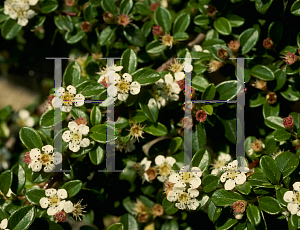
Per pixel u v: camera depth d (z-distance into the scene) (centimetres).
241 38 32
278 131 30
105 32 33
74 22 33
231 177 29
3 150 39
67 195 30
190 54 32
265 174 29
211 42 32
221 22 32
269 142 31
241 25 32
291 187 30
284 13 32
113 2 32
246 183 29
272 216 30
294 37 32
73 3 33
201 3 32
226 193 29
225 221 29
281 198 29
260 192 29
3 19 33
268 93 32
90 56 34
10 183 30
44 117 30
